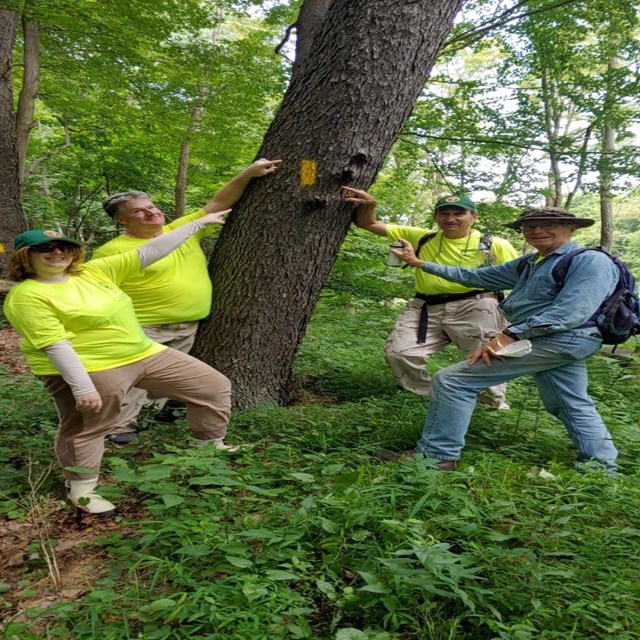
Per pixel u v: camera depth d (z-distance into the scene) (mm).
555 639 1656
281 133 3625
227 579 1898
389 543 2080
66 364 2455
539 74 9328
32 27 9117
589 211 23281
